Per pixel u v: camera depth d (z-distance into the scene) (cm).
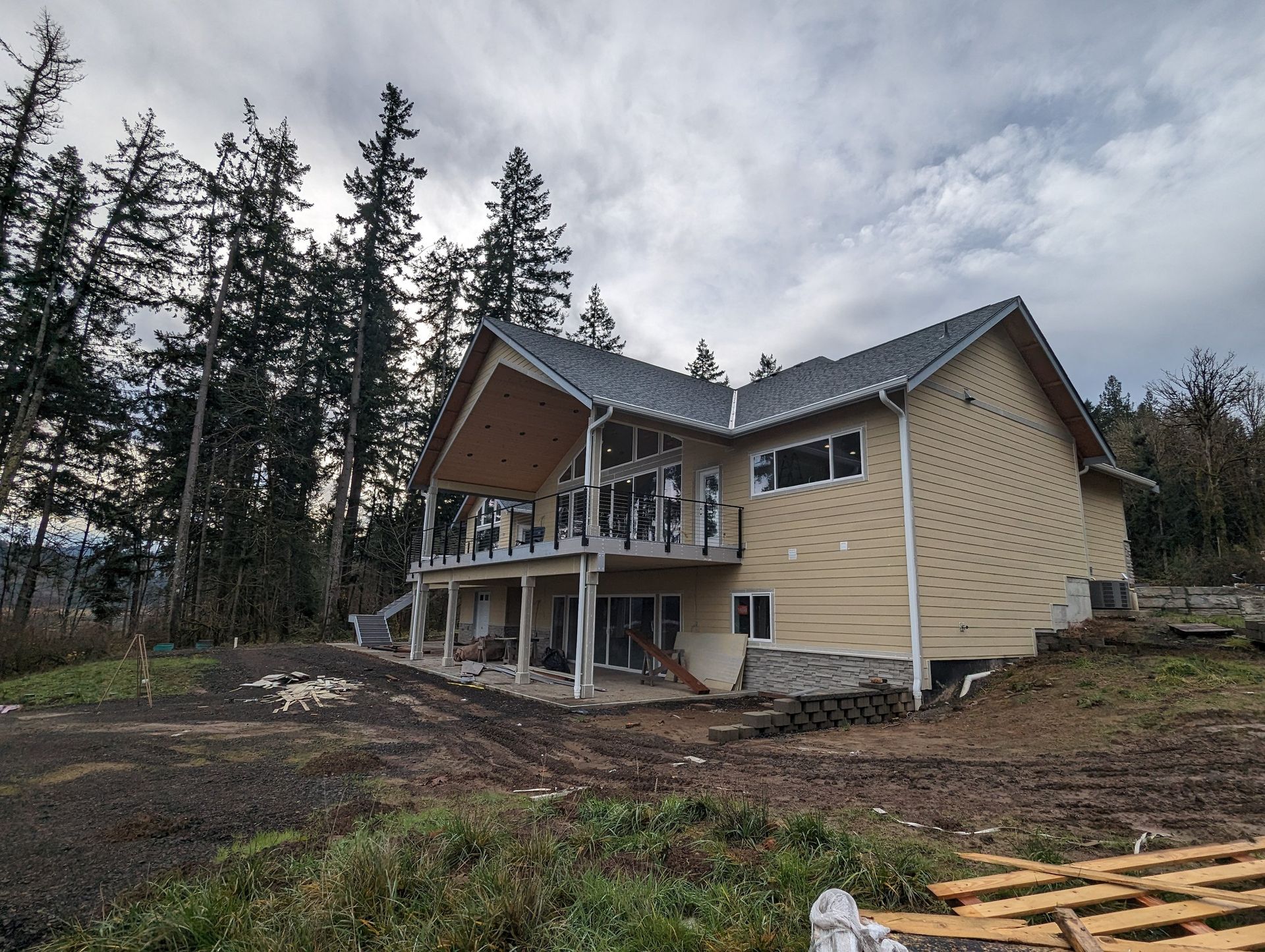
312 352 2741
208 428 2339
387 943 264
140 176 2105
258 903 300
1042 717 775
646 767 616
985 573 1080
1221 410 2130
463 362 1515
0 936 286
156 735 779
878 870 321
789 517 1157
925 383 1040
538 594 1923
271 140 2452
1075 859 363
